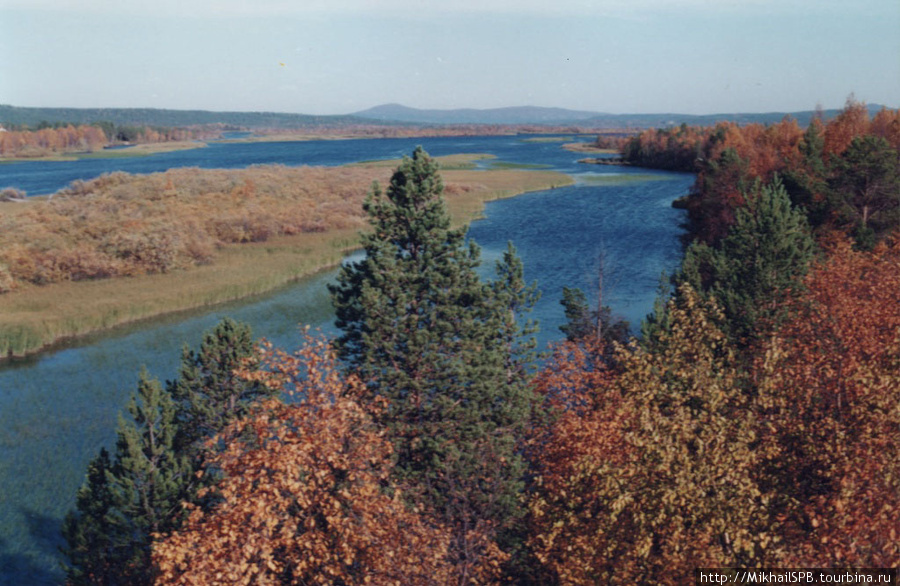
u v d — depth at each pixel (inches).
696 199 4060.0
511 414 1080.2
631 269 2910.9
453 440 1039.0
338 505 625.9
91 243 3105.3
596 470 688.4
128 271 2898.6
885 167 2337.6
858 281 1274.6
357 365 1173.7
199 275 2896.2
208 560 562.9
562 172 7470.5
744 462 634.2
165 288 2679.6
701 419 705.6
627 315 2235.5
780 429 762.8
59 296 2573.8
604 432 773.3
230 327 1187.9
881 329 971.9
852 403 738.8
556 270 2903.5
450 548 779.4
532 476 1051.9
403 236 1225.4
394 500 684.1
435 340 1144.2
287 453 598.2
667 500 620.4
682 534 620.1
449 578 705.0
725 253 1914.4
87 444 1528.1
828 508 595.8
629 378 863.7
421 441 1032.2
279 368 738.2
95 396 1770.4
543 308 2361.0
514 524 919.7
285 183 5182.1
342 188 5147.6
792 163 3457.2
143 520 963.3
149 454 1027.3
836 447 679.7
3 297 2561.5
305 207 4259.4
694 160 7303.2
